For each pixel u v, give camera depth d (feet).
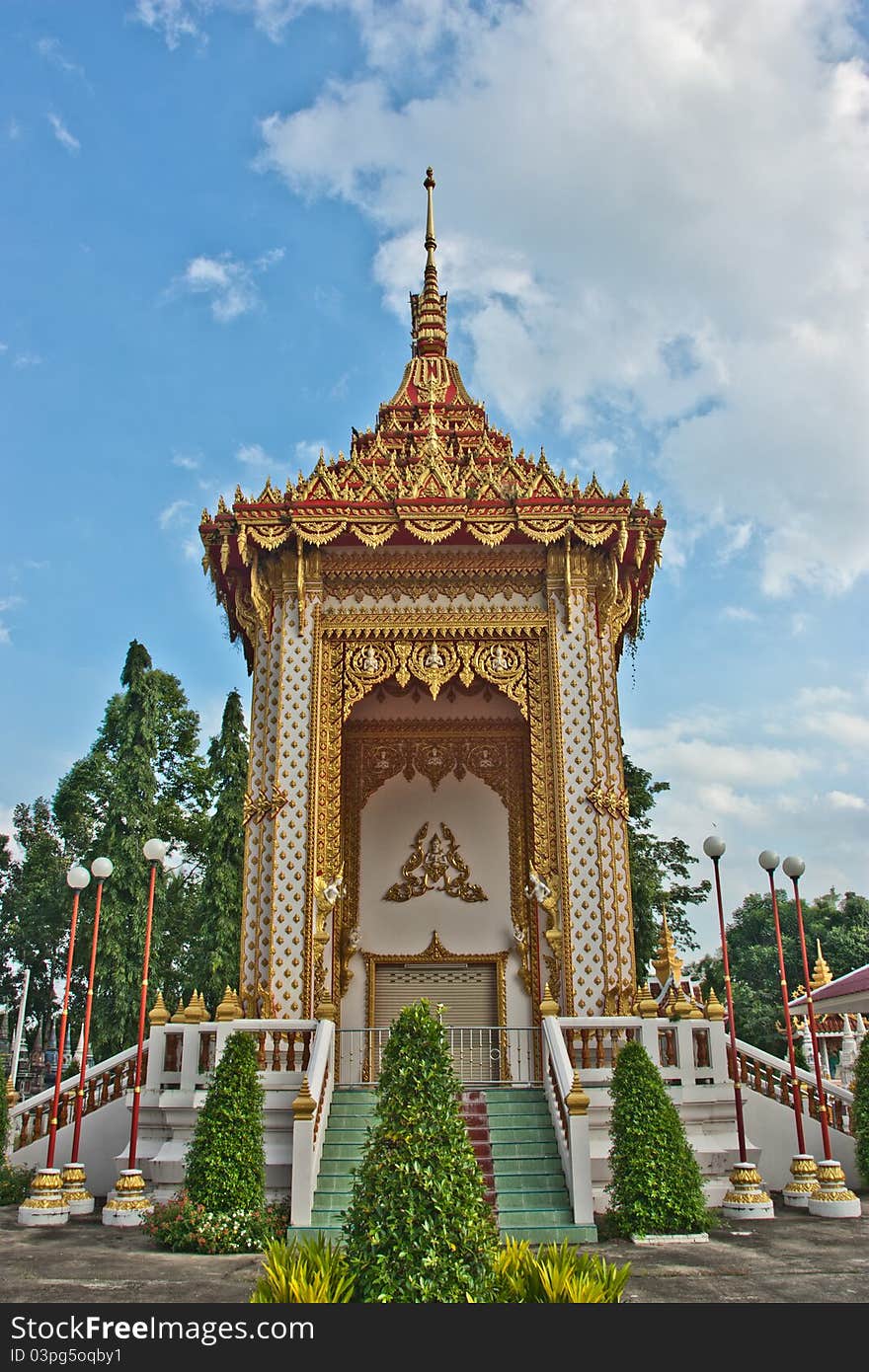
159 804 121.80
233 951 107.45
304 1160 40.19
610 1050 49.75
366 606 59.31
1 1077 51.03
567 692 57.62
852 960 152.87
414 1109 25.03
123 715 111.24
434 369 82.43
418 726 69.82
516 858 67.15
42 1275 33.12
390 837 67.92
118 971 100.78
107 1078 53.21
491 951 65.46
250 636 63.46
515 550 60.13
